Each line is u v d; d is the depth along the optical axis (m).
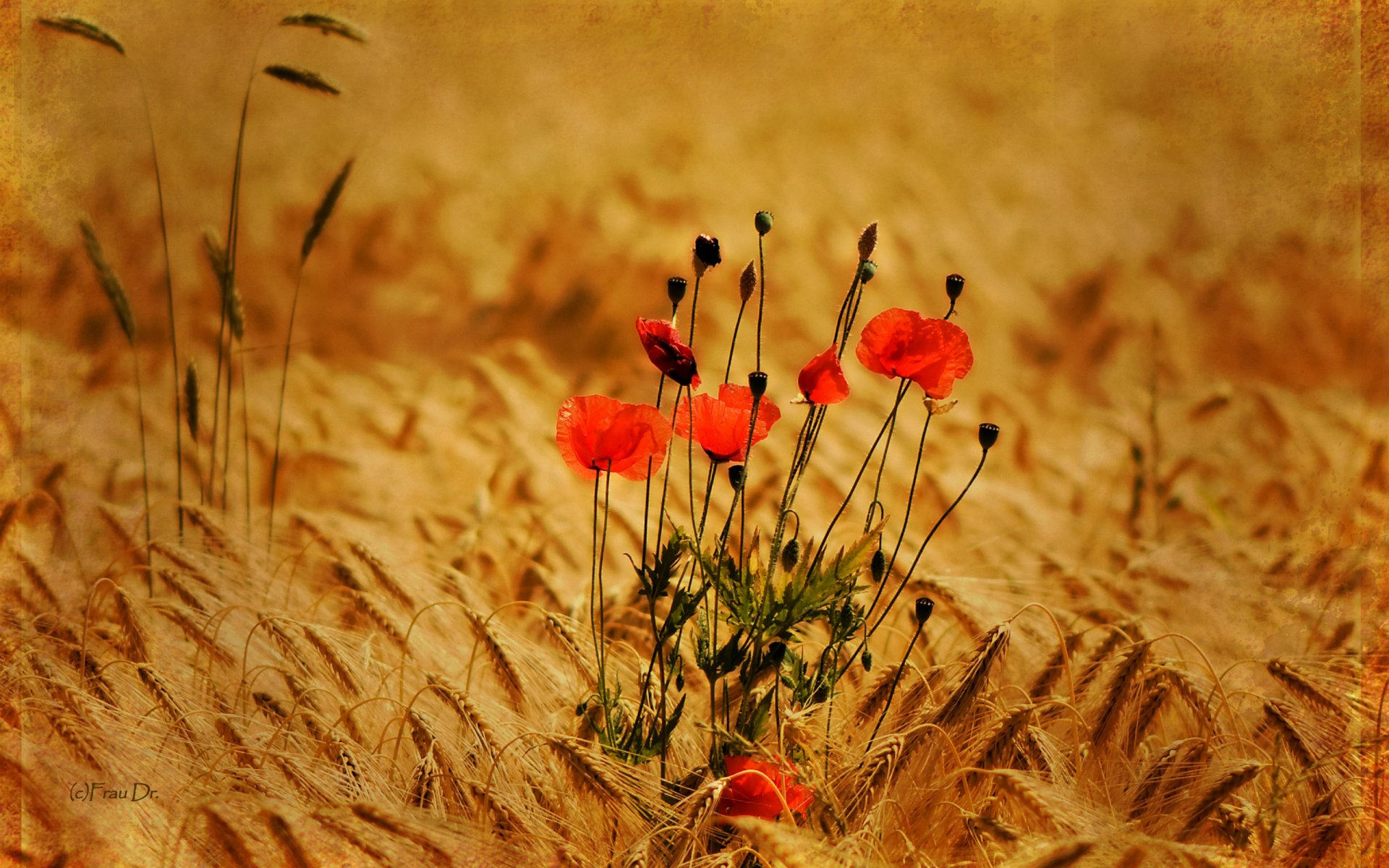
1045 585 3.58
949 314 3.20
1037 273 8.70
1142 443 5.25
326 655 3.34
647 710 3.30
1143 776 3.26
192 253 6.88
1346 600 3.52
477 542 3.70
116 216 6.44
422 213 7.93
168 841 3.22
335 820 3.15
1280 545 3.69
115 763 3.27
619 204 8.34
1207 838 3.23
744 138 9.86
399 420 5.36
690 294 7.43
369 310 7.24
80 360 5.02
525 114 9.39
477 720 3.26
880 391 6.50
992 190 9.64
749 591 3.23
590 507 4.06
